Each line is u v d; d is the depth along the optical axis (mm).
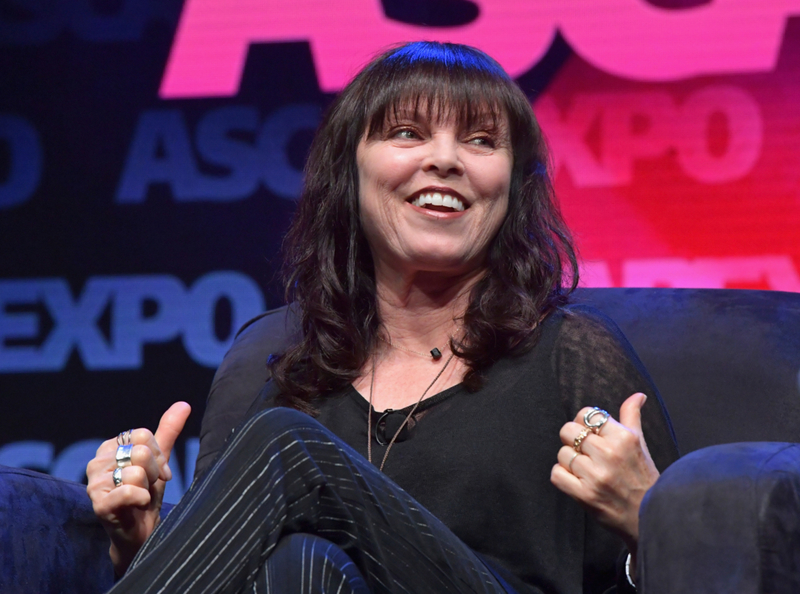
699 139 9094
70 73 9828
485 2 9383
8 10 9891
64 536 4266
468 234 4328
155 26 9797
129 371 9523
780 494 2779
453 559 3309
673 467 3025
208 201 9648
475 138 4445
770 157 9016
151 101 9758
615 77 9203
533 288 4434
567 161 9180
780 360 4578
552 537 3963
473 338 4285
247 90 9688
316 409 4461
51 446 9453
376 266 4617
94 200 9711
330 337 4578
